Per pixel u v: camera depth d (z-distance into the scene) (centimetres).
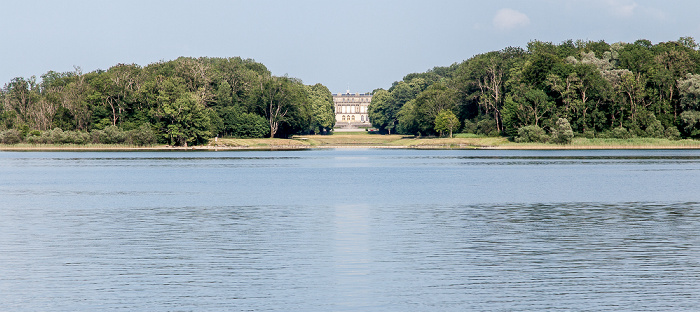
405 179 9694
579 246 4006
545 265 3462
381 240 4228
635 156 16512
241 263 3522
